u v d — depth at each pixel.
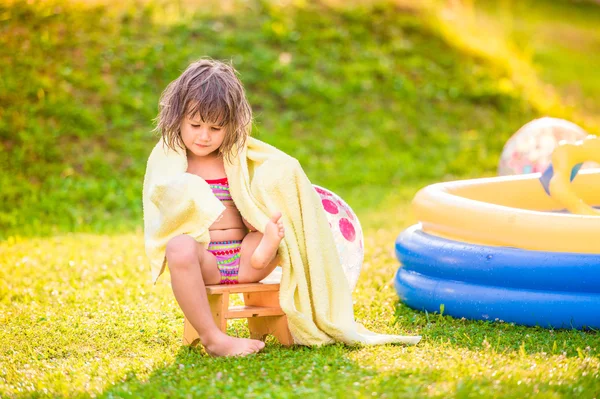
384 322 3.99
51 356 3.48
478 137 11.06
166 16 10.84
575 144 4.68
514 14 20.52
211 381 2.88
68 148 8.61
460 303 3.96
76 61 9.55
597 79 16.64
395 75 11.58
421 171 10.12
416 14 12.77
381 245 6.09
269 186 3.46
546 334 3.66
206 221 3.27
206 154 3.47
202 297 3.24
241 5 11.60
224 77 3.44
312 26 11.77
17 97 8.76
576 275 3.71
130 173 8.62
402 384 2.81
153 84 9.81
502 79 12.35
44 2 9.91
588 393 2.76
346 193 9.22
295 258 3.42
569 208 4.54
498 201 4.86
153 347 3.56
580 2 22.86
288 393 2.70
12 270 5.21
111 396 2.78
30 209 7.56
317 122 10.49
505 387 2.78
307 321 3.38
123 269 5.21
